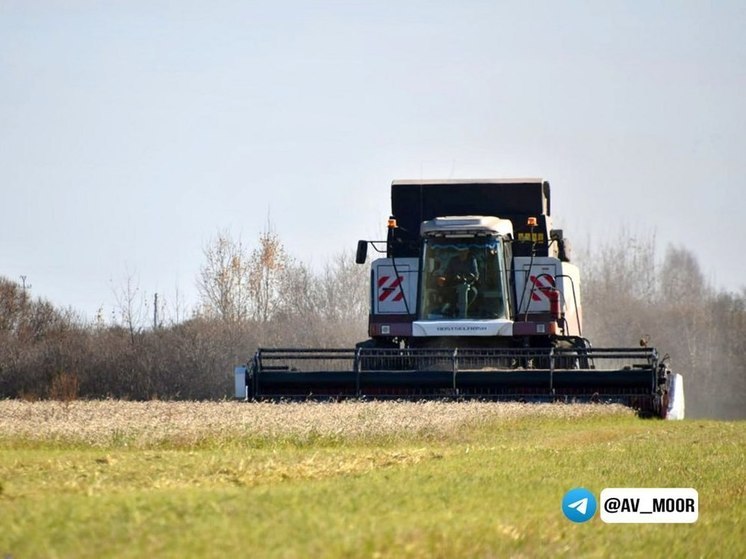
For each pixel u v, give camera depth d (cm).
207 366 16188
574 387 9625
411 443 6750
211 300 18888
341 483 4225
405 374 9669
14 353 16225
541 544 3231
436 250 10406
